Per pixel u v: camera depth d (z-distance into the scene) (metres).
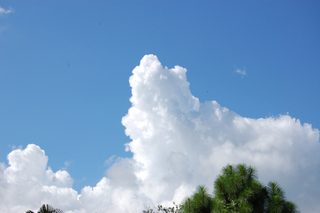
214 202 14.54
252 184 14.21
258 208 13.91
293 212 13.52
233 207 14.02
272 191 14.24
